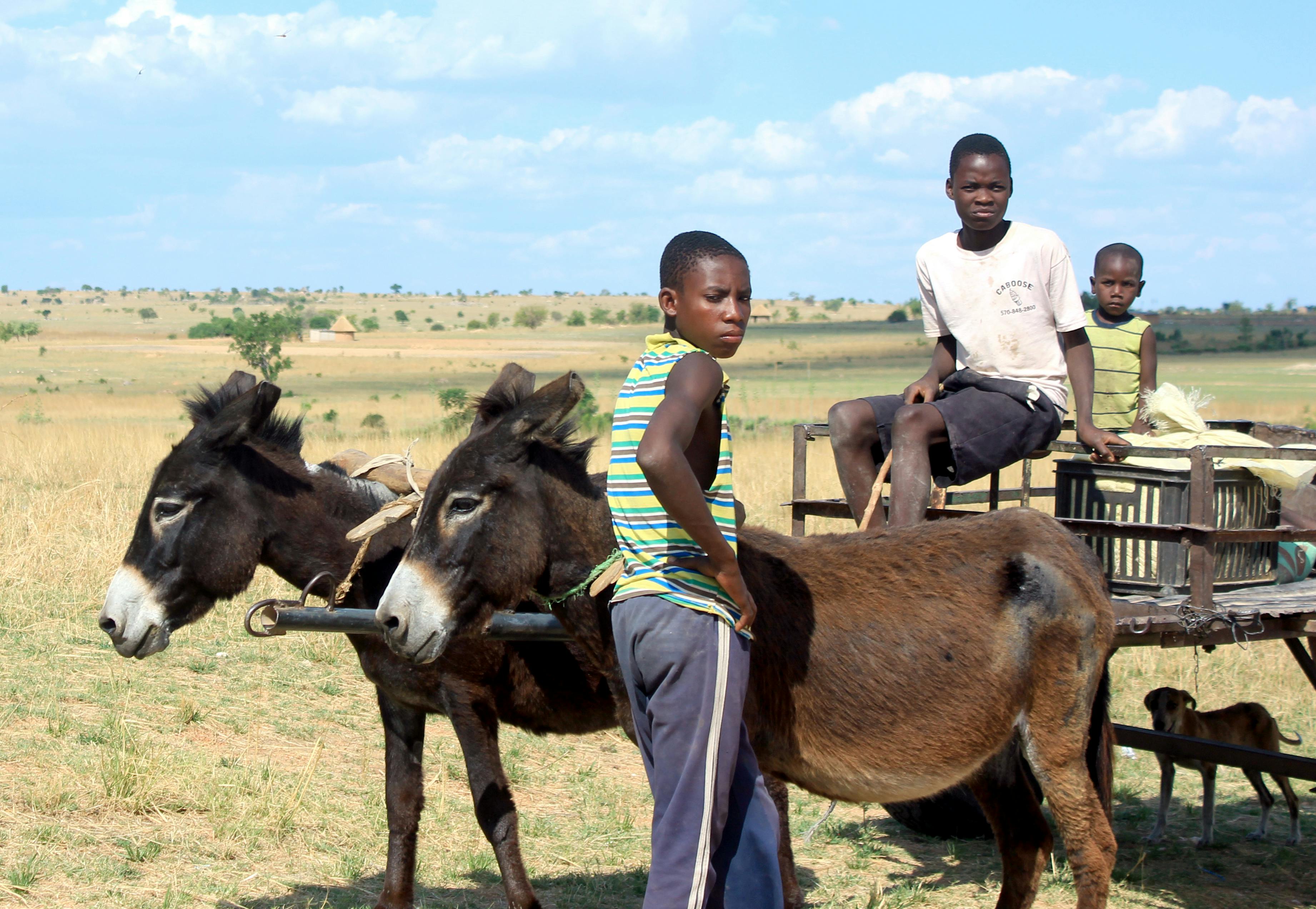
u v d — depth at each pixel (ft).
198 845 18.12
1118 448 16.56
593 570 12.23
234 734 22.86
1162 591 16.85
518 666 15.57
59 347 424.87
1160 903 18.95
